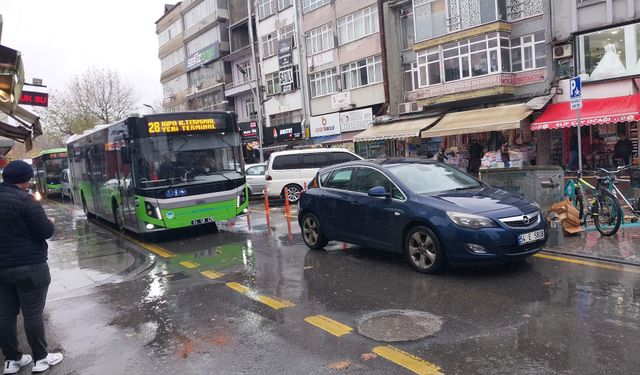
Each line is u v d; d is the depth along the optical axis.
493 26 22.19
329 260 8.20
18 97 5.94
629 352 4.08
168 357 4.66
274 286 6.89
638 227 8.75
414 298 5.87
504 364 4.00
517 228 6.36
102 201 14.73
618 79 18.86
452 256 6.47
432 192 7.23
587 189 9.20
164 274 8.19
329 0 32.66
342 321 5.27
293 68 36.69
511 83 22.58
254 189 20.58
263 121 41.31
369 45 30.20
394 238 7.31
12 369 4.61
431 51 25.05
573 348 4.21
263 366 4.29
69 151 19.91
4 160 9.91
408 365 4.10
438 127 23.39
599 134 19.66
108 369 4.50
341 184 8.54
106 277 8.23
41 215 4.47
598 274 6.29
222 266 8.47
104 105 51.09
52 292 7.40
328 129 32.94
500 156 20.66
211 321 5.59
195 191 11.38
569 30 20.14
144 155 11.11
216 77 47.78
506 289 5.95
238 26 44.72
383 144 28.97
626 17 18.56
